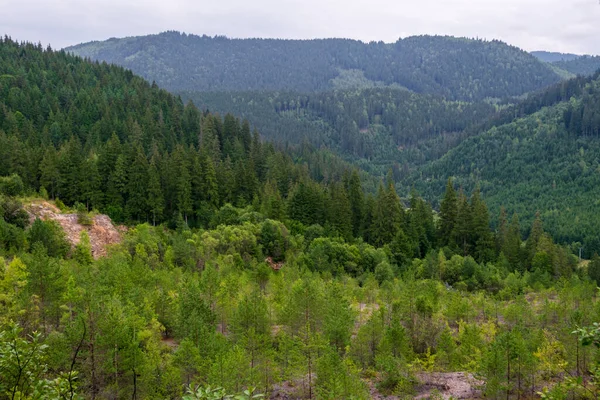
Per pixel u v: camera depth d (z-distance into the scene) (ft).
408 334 153.79
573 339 120.57
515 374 115.24
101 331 97.40
